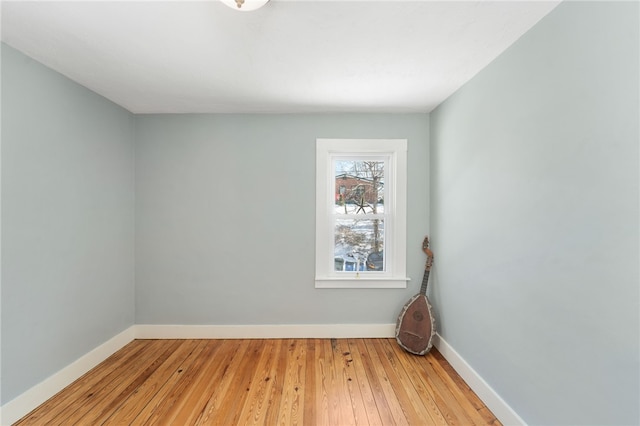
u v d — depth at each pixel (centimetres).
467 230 213
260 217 283
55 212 197
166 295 281
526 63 152
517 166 160
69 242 208
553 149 135
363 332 283
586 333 120
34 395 180
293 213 283
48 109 191
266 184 282
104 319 241
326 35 154
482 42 161
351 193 296
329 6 130
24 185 176
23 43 163
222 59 180
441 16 138
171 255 281
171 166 280
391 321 285
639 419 102
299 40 159
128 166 272
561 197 131
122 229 264
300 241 284
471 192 208
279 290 284
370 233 296
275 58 178
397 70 194
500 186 175
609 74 109
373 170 295
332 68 191
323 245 283
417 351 250
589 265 118
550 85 137
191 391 199
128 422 170
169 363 235
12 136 169
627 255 104
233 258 282
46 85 189
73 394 195
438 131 262
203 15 137
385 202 295
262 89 225
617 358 108
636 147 101
